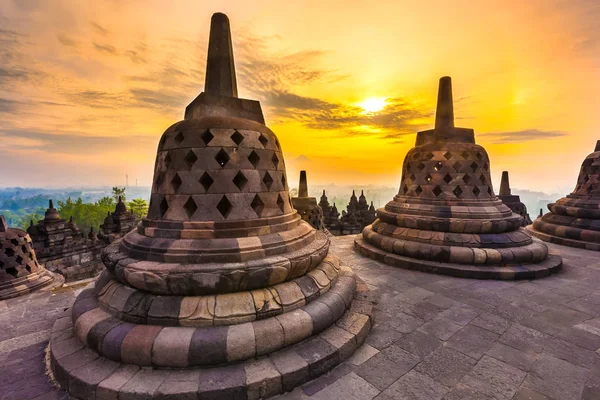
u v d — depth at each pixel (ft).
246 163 14.90
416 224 27.22
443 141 28.73
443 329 15.72
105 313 13.35
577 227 34.01
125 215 68.74
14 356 13.62
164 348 10.96
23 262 27.27
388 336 14.98
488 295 20.18
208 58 16.72
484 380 11.74
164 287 12.34
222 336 11.32
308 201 54.65
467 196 27.04
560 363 12.85
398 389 11.23
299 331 12.49
